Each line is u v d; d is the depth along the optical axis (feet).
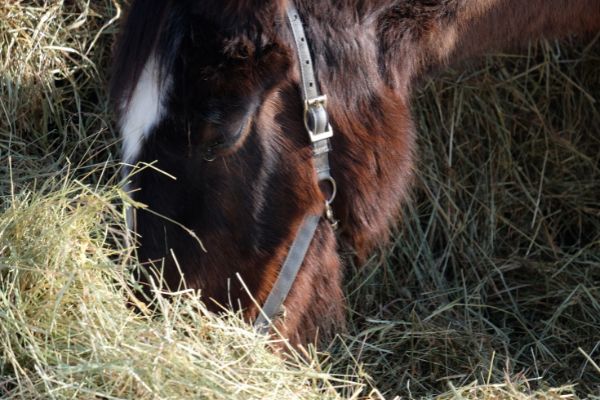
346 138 8.19
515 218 12.12
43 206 8.25
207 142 7.48
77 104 10.69
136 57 7.32
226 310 7.95
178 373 7.37
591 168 12.38
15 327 7.37
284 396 7.80
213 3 7.10
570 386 8.70
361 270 10.75
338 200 8.39
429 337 10.04
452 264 11.64
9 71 10.52
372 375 9.80
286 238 8.06
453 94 11.85
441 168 11.84
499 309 10.89
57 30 10.78
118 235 8.91
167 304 7.73
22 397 6.88
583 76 12.42
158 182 7.68
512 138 12.33
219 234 7.82
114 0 10.80
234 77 7.30
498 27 9.36
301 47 7.71
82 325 7.47
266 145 7.76
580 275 11.27
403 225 11.35
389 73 8.38
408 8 8.32
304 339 8.80
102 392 7.13
